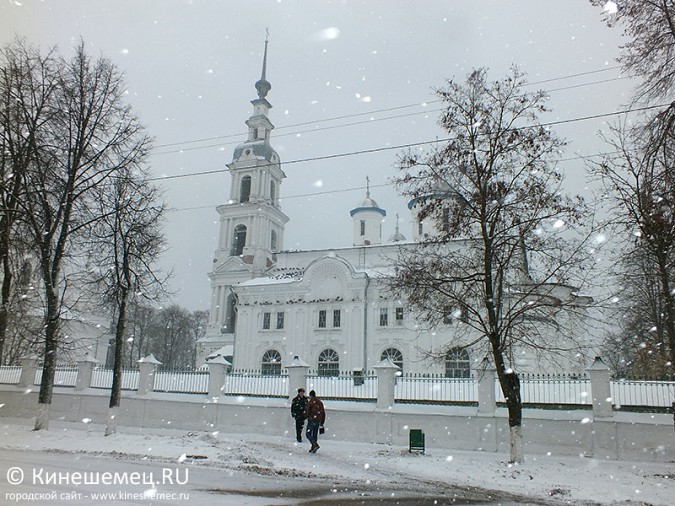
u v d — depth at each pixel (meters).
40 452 15.67
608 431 18.69
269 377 24.89
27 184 20.84
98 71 22.50
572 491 12.90
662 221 14.08
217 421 23.95
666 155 13.86
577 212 17.75
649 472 15.81
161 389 26.00
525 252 18.67
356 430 21.81
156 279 23.80
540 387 20.97
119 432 21.73
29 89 21.16
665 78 13.26
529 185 18.03
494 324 17.91
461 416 20.61
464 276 19.05
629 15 13.38
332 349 48.78
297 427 20.72
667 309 16.97
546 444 19.42
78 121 21.95
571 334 21.05
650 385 19.44
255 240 63.53
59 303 23.88
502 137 18.38
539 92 18.41
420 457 17.47
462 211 18.58
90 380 27.12
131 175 22.56
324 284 50.59
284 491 11.09
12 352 36.66
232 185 67.44
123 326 21.84
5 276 22.94
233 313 61.88
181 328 86.25
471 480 14.12
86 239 22.72
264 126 69.69
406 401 22.42
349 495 11.11
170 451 16.30
